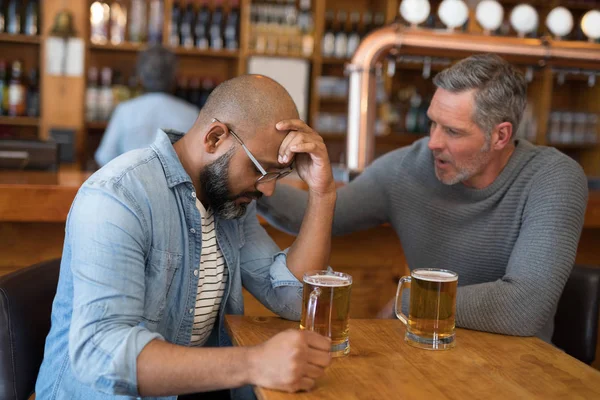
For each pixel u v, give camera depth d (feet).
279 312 4.60
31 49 13.99
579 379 3.55
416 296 3.98
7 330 4.04
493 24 7.65
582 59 7.56
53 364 4.09
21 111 13.56
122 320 3.62
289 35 14.62
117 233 3.76
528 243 4.79
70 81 13.57
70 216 4.00
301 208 5.75
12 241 6.56
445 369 3.63
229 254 4.66
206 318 4.58
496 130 5.07
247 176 4.20
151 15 13.98
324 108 15.79
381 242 7.31
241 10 14.46
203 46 14.20
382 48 7.36
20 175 7.27
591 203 7.18
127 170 4.07
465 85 4.99
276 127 4.13
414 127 15.75
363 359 3.73
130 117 10.14
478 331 4.41
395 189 5.83
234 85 4.20
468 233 5.44
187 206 4.27
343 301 3.76
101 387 3.44
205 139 4.16
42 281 4.48
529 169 5.21
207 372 3.33
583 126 16.67
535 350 4.04
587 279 5.46
